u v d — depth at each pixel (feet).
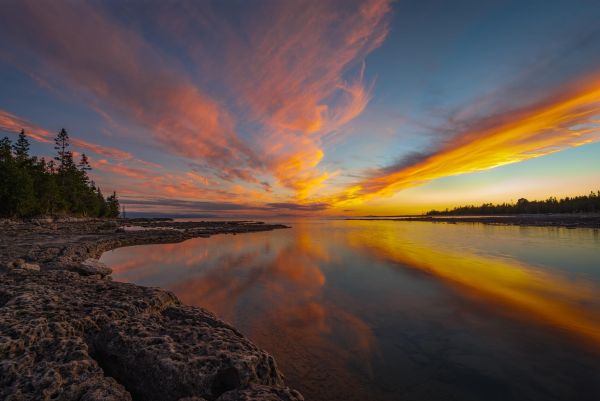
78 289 28.73
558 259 60.90
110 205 404.57
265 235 147.43
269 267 58.18
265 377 17.01
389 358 22.29
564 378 19.16
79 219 263.70
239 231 177.17
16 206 185.37
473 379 19.39
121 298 26.37
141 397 15.87
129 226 212.43
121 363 17.24
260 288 42.22
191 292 40.70
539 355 22.09
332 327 28.17
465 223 265.13
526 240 99.91
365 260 64.49
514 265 55.47
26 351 15.80
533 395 17.66
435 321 29.14
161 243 109.19
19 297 23.11
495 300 34.96
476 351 22.93
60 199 246.06
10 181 181.78
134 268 59.11
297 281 46.24
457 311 31.73
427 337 25.64
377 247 88.43
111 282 34.17
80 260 61.05
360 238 122.52
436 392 18.22
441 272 50.70
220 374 15.98
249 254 77.10
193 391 14.96
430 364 21.34
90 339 19.42
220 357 16.58
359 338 25.72
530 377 19.38
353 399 17.80
